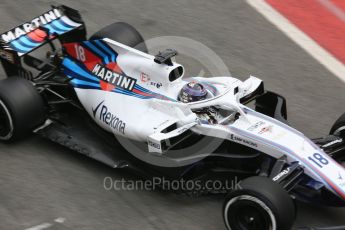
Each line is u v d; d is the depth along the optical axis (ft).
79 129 97.30
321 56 127.34
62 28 104.73
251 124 86.38
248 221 76.38
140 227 82.02
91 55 97.19
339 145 90.84
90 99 94.94
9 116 91.91
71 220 82.64
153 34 132.26
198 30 134.72
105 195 87.66
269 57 126.93
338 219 84.58
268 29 135.85
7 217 82.43
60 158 94.48
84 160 94.48
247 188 74.49
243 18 139.54
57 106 101.81
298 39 132.57
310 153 83.30
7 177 89.86
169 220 83.41
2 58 101.14
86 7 139.85
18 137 94.73
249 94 92.63
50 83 98.94
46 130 96.27
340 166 82.64
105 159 90.48
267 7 143.84
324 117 110.42
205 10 142.10
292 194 84.79
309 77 121.29
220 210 85.46
